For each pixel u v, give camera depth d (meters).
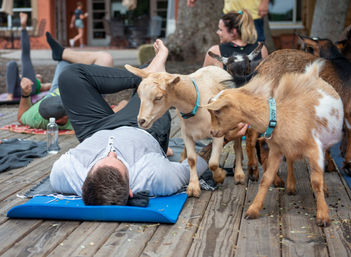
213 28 12.23
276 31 16.22
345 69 4.46
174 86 3.73
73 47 21.94
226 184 4.49
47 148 5.70
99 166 3.68
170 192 4.00
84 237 3.32
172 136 6.64
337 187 4.39
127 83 4.93
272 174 3.64
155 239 3.28
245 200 4.07
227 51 5.78
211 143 4.74
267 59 4.11
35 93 8.57
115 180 3.61
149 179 3.89
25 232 3.42
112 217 3.55
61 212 3.59
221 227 3.48
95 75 4.80
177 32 12.45
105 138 4.11
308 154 3.44
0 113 8.29
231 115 3.41
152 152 4.09
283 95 3.47
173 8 15.89
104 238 3.30
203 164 4.34
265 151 4.41
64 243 3.24
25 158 5.38
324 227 3.45
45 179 4.57
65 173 3.95
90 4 23.67
